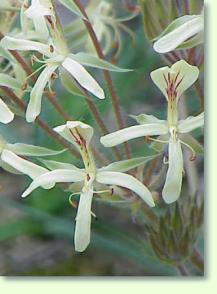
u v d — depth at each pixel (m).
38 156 0.15
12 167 0.15
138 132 0.14
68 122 0.14
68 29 0.18
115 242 0.21
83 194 0.14
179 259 0.17
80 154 0.15
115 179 0.14
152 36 0.16
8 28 0.17
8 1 0.16
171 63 0.16
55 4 0.15
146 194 0.14
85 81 0.14
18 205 0.22
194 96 0.20
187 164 0.19
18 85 0.15
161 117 0.22
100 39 0.19
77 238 0.14
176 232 0.17
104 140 0.14
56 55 0.15
